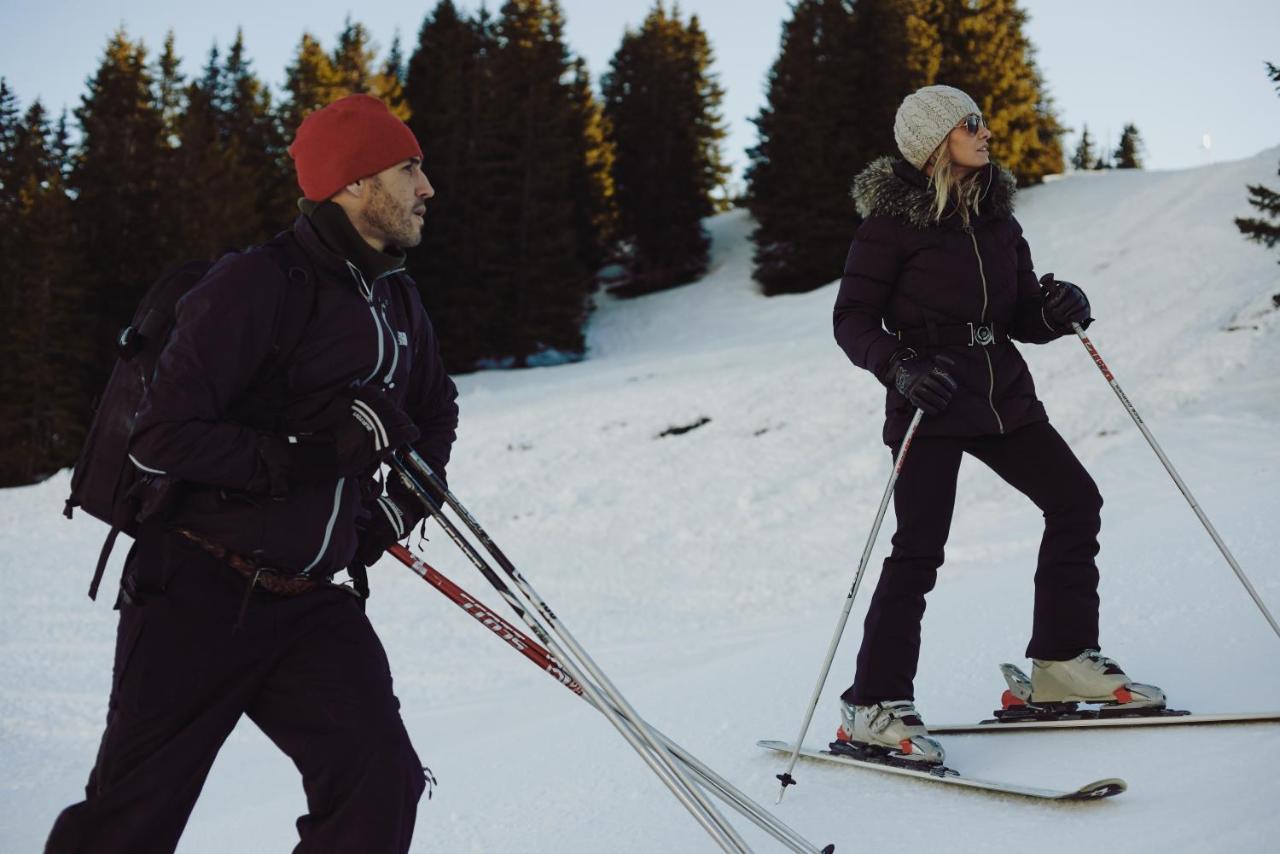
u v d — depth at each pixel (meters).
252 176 36.00
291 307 2.11
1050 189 32.06
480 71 36.66
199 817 5.24
